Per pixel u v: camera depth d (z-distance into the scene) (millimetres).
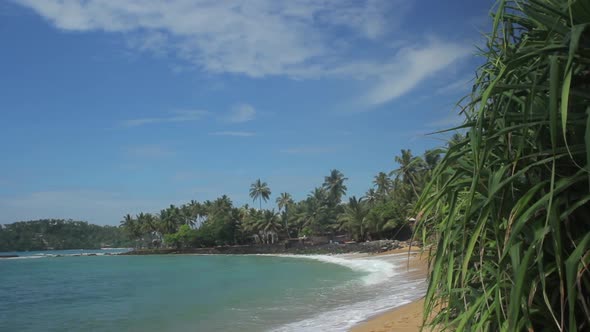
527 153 2225
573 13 1929
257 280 33906
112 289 34594
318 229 96312
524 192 2172
